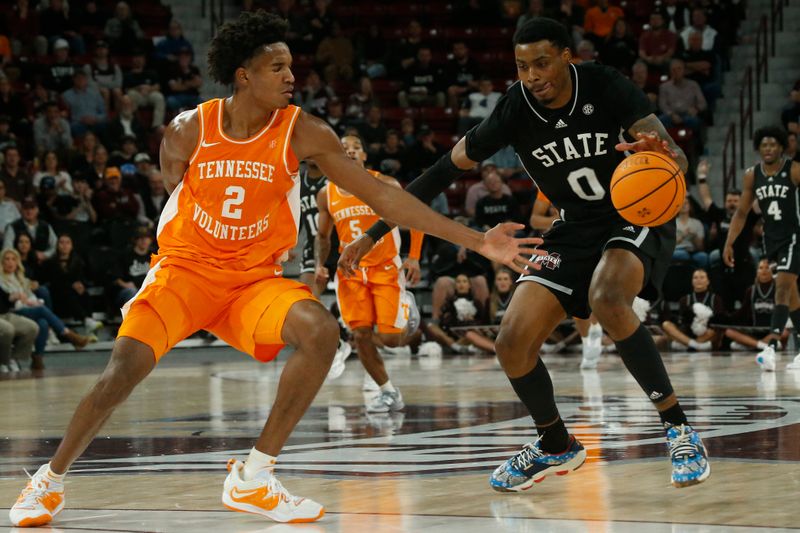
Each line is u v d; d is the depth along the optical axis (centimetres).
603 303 502
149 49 2408
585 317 550
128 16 2419
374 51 2569
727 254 1388
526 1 2647
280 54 458
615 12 2491
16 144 1938
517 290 539
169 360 1928
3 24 2339
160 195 2025
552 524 418
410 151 2189
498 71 2555
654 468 560
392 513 450
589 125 528
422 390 1148
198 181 468
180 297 467
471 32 2612
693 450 493
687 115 2286
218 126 466
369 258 949
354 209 972
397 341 973
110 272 1886
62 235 1855
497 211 1969
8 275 1712
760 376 1219
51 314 1733
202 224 470
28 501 443
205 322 480
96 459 644
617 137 534
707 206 1972
